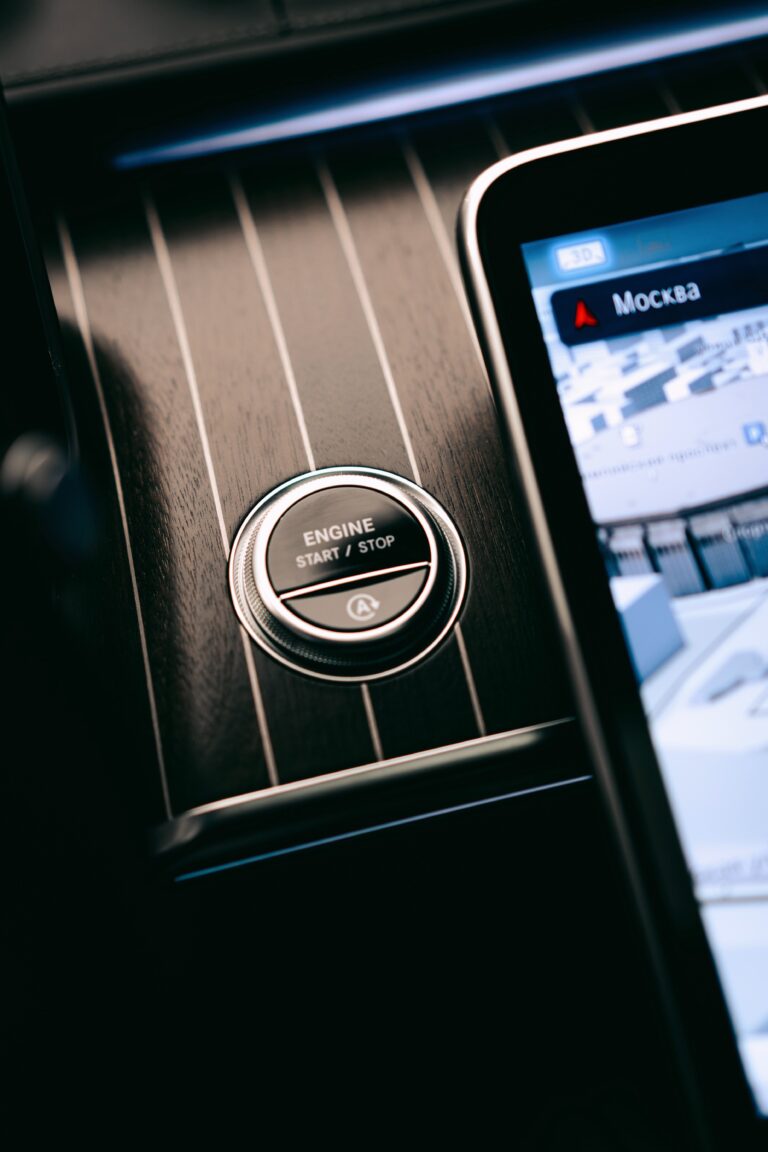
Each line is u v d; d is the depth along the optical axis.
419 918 0.38
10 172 0.39
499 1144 0.37
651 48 0.50
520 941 0.39
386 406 0.43
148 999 0.37
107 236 0.47
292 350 0.44
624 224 0.40
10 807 0.36
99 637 0.39
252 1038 0.38
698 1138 0.32
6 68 0.46
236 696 0.38
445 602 0.39
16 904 0.36
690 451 0.38
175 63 0.46
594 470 0.37
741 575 0.37
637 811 0.34
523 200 0.40
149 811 0.37
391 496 0.41
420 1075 0.38
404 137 0.49
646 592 0.36
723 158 0.40
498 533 0.41
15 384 0.38
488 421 0.43
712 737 0.35
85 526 0.36
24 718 0.36
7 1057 0.36
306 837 0.37
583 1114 0.37
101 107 0.46
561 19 0.48
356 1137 0.37
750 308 0.40
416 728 0.38
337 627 0.39
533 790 0.38
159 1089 0.37
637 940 0.34
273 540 0.40
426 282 0.46
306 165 0.48
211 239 0.47
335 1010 0.38
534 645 0.39
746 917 0.34
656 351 0.39
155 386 0.43
